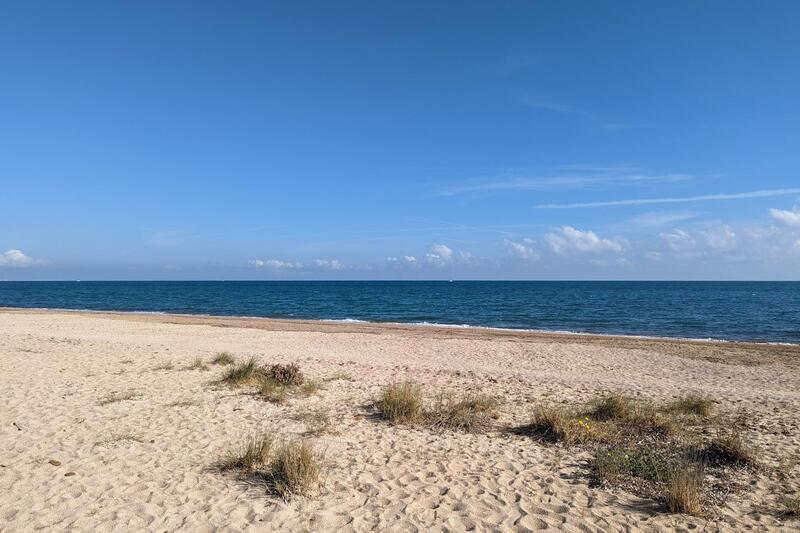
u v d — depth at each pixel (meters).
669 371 14.13
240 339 20.02
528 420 7.97
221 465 5.75
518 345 19.17
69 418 7.46
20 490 4.99
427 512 4.72
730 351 18.38
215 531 4.29
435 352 17.16
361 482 5.40
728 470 5.77
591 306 50.53
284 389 9.59
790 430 7.49
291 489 5.09
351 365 13.34
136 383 10.05
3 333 19.33
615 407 8.05
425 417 7.95
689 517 4.62
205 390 9.54
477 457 6.23
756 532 4.34
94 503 4.75
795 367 15.15
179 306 53.41
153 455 6.05
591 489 5.26
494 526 4.47
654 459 5.86
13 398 8.53
